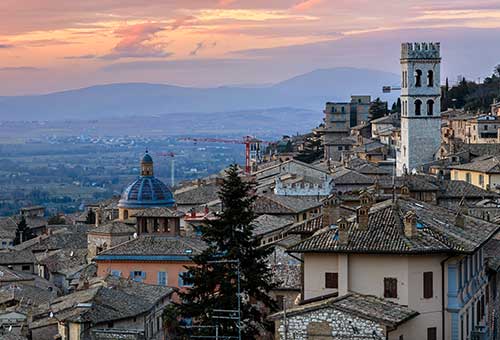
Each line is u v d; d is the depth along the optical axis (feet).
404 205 394.73
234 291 382.63
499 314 479.82
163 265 607.78
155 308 529.04
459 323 359.87
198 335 369.50
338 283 355.56
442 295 357.82
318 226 411.95
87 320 479.82
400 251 348.38
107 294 512.22
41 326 508.53
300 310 321.93
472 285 387.55
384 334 314.76
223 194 399.03
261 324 390.83
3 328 515.91
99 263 618.03
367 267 353.72
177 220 652.89
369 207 381.81
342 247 354.95
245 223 396.57
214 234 394.32
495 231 410.11
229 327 373.61
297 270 451.53
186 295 391.24
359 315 316.40
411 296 350.23
